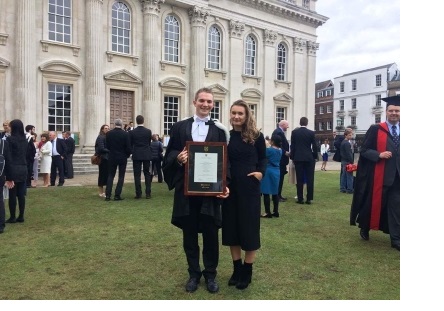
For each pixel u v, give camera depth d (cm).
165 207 916
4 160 681
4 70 1853
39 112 1955
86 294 412
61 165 1332
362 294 420
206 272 432
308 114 3316
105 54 2192
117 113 2261
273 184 814
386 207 617
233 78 2803
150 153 1053
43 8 1966
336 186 1424
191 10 2545
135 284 442
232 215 429
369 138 626
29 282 445
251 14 2892
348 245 615
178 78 2497
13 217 745
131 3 2294
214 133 427
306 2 3312
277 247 596
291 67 3206
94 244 602
